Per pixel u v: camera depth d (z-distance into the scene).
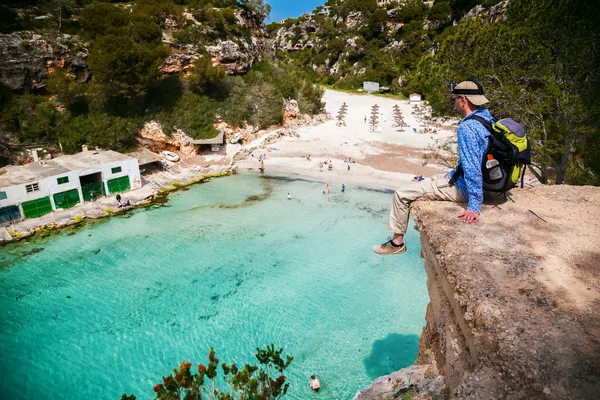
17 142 46.44
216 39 66.94
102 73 48.22
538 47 21.08
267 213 38.31
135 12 56.25
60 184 37.59
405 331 22.12
